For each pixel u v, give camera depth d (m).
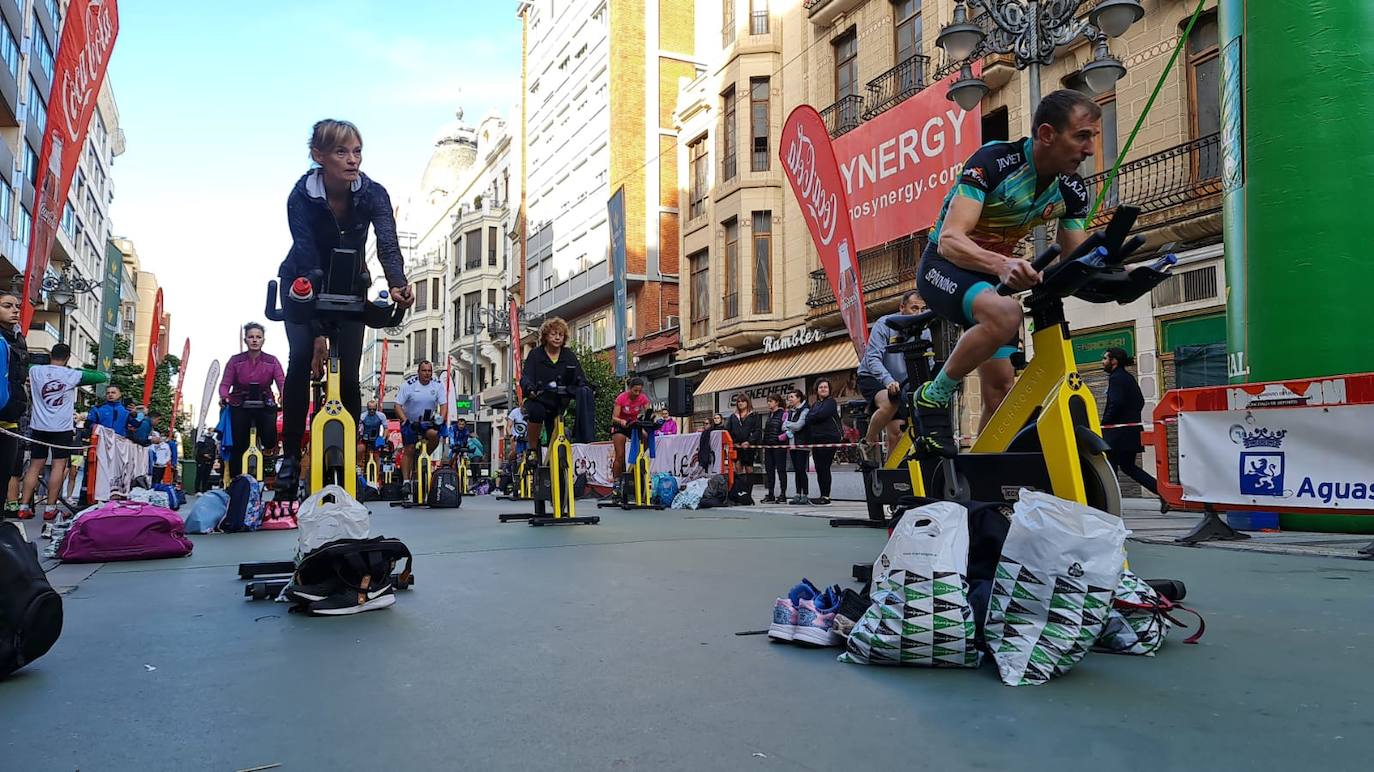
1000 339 2.82
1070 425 2.72
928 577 2.37
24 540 2.45
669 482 11.09
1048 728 1.83
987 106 15.80
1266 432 5.69
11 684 2.27
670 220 32.94
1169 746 1.71
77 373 8.81
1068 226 3.25
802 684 2.21
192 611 3.34
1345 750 1.68
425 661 2.48
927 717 1.92
